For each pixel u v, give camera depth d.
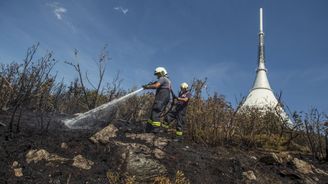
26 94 6.22
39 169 3.92
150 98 8.91
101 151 4.68
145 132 6.31
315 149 6.82
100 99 9.05
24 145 4.36
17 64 6.89
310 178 5.36
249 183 4.75
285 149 7.14
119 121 7.56
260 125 7.59
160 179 4.20
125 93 8.95
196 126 6.54
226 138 6.56
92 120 7.07
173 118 6.95
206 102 7.04
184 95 6.79
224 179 4.71
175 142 5.93
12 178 3.65
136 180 4.23
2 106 6.31
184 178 4.30
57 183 3.74
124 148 4.61
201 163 4.99
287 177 5.21
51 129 5.43
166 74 6.68
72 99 9.02
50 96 7.86
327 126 6.90
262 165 5.48
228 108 6.98
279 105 7.79
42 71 6.42
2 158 3.97
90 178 3.98
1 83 6.52
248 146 6.63
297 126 7.31
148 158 4.49
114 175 4.16
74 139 4.93
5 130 4.82
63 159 4.20
